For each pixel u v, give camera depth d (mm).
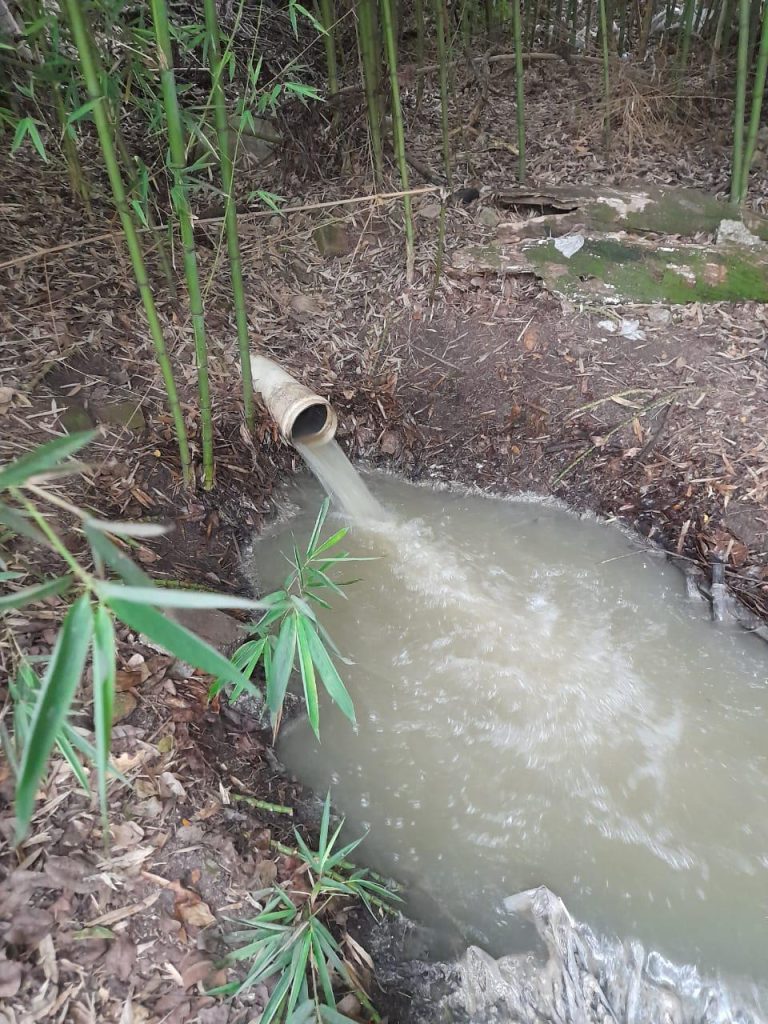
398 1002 1882
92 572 2436
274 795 2281
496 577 3199
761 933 2105
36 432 2891
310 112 4617
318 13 4746
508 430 3684
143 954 1694
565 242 4008
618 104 4902
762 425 3420
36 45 3311
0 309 3307
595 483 3498
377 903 2076
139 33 2396
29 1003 1533
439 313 3992
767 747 2572
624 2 5414
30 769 993
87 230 3848
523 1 5516
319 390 3732
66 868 1755
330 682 1821
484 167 4641
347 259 4250
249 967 1768
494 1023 1865
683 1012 1947
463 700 2691
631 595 3125
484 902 2141
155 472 3057
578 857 2258
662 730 2613
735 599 3014
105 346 3369
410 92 5133
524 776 2465
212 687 2166
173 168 2393
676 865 2250
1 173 4008
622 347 3820
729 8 5016
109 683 1081
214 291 3887
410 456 3725
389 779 2441
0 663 2031
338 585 2828
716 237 3900
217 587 2838
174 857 1903
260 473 3395
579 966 1972
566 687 2742
